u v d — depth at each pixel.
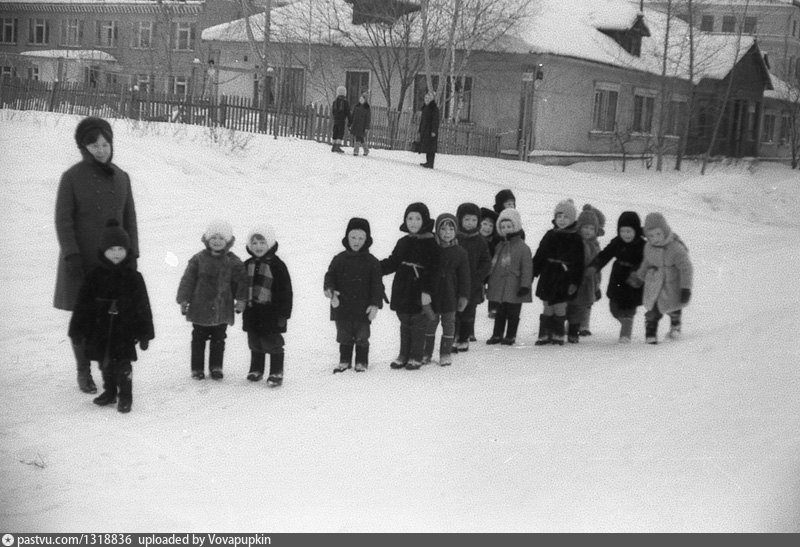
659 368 7.79
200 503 5.37
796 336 8.09
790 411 6.23
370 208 19.70
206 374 8.72
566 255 9.72
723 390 6.87
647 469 5.52
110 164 8.07
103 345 7.46
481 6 34.59
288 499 5.39
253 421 7.14
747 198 26.61
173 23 62.03
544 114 37.12
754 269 14.77
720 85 48.69
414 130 30.83
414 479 5.66
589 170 38.09
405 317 8.79
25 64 57.78
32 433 6.83
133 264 7.64
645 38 47.66
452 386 7.95
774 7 68.75
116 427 7.02
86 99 26.28
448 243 8.95
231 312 8.50
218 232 8.36
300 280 13.04
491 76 37.00
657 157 41.50
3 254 13.28
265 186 20.27
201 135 22.91
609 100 41.72
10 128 20.17
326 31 39.00
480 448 6.16
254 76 40.72
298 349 9.82
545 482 5.45
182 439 6.71
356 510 5.14
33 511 5.25
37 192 16.39
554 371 8.24
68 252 7.70
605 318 11.76
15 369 8.66
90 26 65.31
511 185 25.84
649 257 9.45
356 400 7.61
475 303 9.66
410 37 35.62
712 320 10.66
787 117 60.28
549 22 40.47
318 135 27.09
